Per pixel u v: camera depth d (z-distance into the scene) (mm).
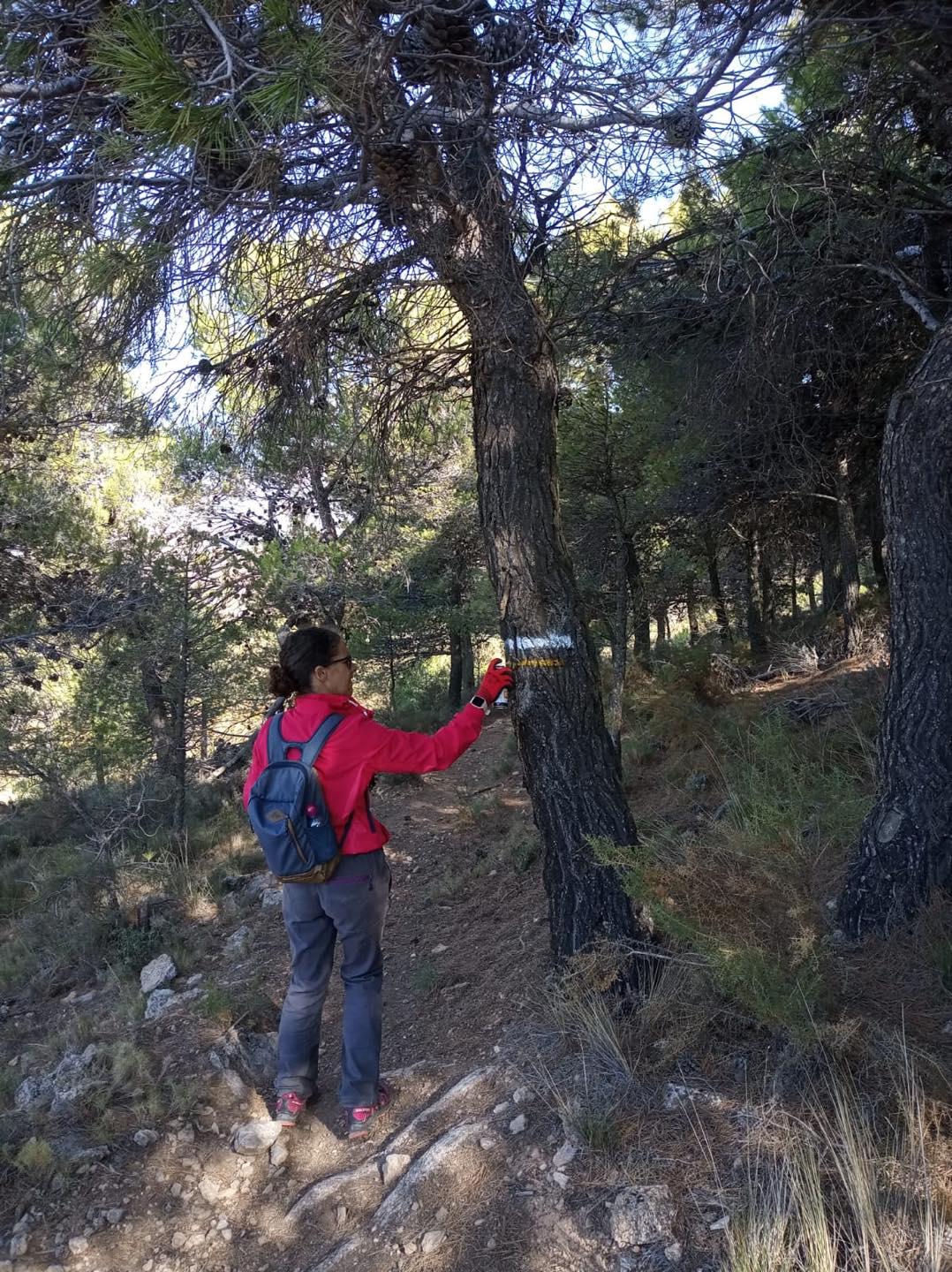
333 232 3473
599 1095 2969
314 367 4238
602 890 3592
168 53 2340
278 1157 3227
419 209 3494
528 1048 3387
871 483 9711
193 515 10828
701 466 8297
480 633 16031
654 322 5789
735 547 13477
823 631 10531
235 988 4766
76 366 3641
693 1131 2719
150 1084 3602
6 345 4551
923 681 3568
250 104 2504
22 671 8812
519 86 2959
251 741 10508
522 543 3658
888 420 3760
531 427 3695
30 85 2766
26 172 2914
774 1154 2557
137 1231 2959
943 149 4211
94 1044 4328
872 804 4039
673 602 15586
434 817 8078
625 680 8891
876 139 3979
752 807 4336
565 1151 2795
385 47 2602
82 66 2664
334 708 3287
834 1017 3008
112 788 10523
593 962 3348
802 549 13477
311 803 3113
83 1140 3318
